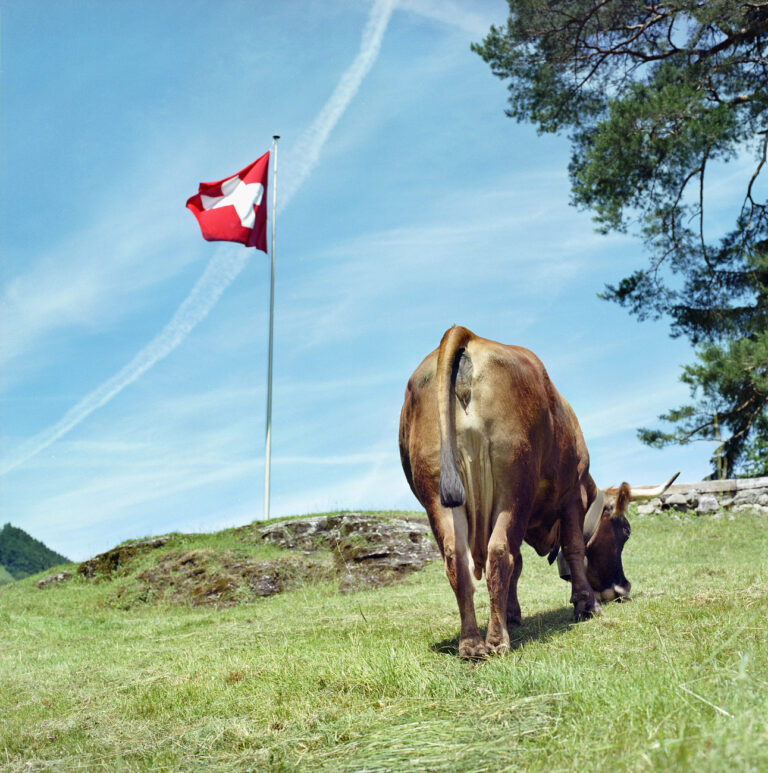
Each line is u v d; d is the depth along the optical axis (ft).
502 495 17.08
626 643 15.19
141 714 16.10
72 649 31.76
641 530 50.47
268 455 65.26
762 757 7.14
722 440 66.80
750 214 72.90
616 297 74.64
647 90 65.82
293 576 47.75
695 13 63.46
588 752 8.64
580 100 76.59
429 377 17.80
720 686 10.39
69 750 14.05
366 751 10.51
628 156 64.64
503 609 16.56
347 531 53.16
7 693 21.53
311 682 15.64
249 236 67.77
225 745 12.67
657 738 8.44
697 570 29.89
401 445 20.25
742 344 61.11
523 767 8.87
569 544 21.85
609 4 68.74
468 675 14.44
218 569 49.39
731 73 68.44
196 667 20.90
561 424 20.16
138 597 48.03
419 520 56.90
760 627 14.26
